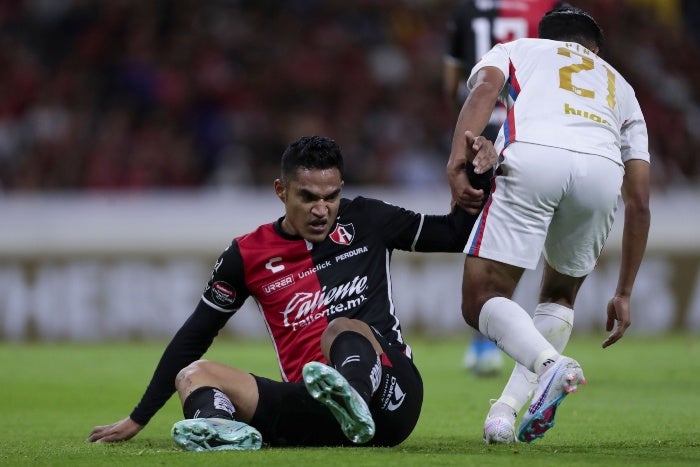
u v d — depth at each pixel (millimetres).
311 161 14469
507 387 15586
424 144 55938
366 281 14945
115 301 43438
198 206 44656
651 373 29875
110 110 54344
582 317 43594
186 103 54969
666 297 44500
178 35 57938
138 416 15656
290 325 14844
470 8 27266
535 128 14617
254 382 14008
